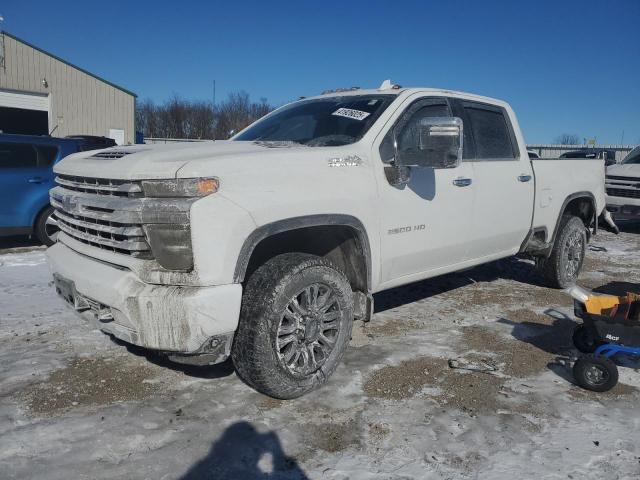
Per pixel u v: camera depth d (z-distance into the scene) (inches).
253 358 126.3
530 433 124.6
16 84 976.9
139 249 119.7
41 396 136.2
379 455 115.0
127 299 118.5
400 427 125.8
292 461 112.3
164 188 115.5
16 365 153.7
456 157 144.9
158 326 117.1
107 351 164.6
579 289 158.2
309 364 136.9
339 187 140.6
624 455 116.6
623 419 131.8
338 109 173.2
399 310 214.8
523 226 214.8
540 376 155.4
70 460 110.7
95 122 1065.5
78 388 140.9
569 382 152.0
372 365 158.7
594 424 129.1
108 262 129.0
